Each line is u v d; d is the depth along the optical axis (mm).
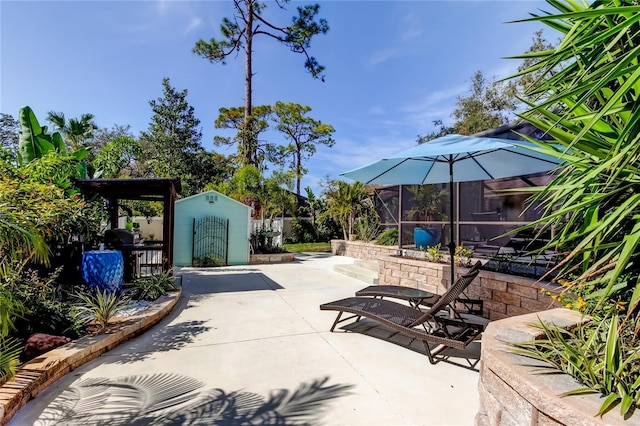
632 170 1676
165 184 6859
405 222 9016
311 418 2578
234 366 3506
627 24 1354
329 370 3426
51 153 5898
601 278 1823
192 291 7211
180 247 11406
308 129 25844
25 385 2738
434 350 3961
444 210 9008
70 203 4926
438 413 2674
